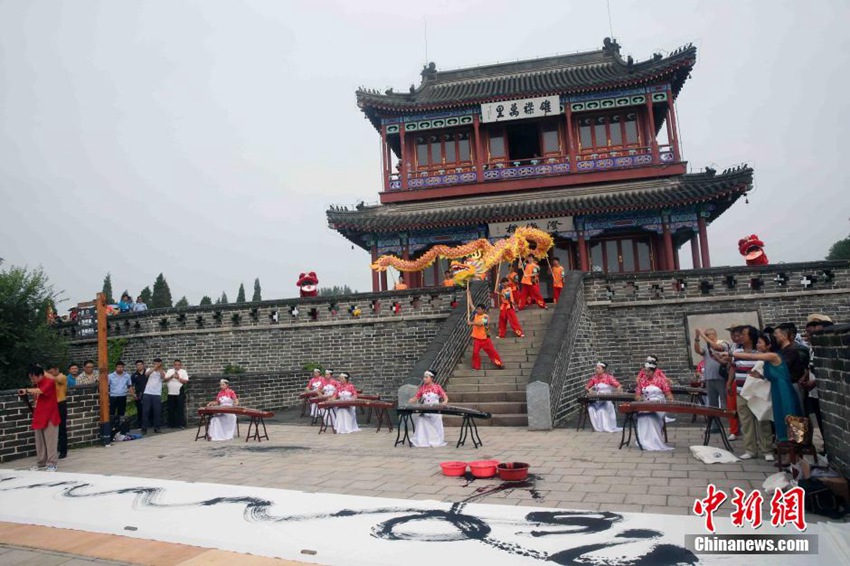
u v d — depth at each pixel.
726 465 9.29
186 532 6.71
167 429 16.88
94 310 14.39
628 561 5.34
